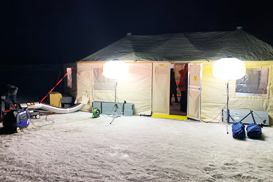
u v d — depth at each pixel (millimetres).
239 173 3438
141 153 4270
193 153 4309
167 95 7570
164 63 7453
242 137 5254
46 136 5332
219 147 4684
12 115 5582
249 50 7008
